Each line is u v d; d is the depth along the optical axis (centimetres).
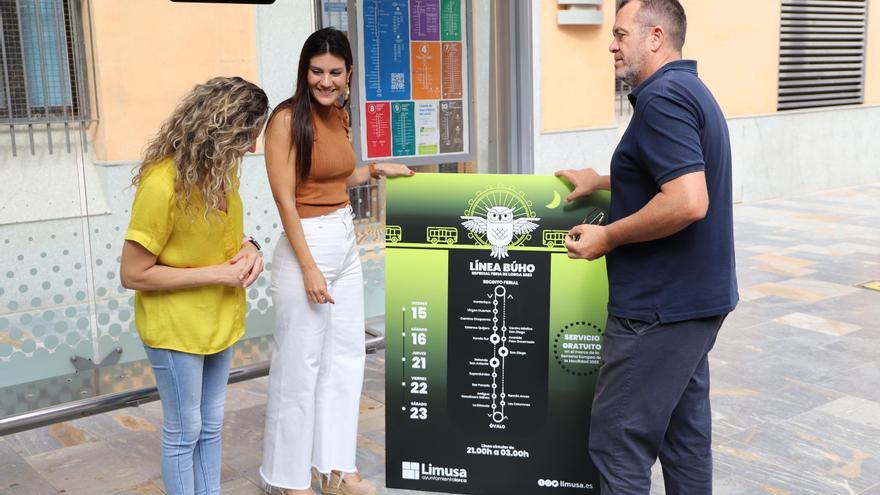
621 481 236
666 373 228
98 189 378
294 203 271
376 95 412
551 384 282
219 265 238
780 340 477
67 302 378
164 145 227
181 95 389
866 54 1073
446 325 286
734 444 341
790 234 786
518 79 451
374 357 453
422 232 284
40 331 372
